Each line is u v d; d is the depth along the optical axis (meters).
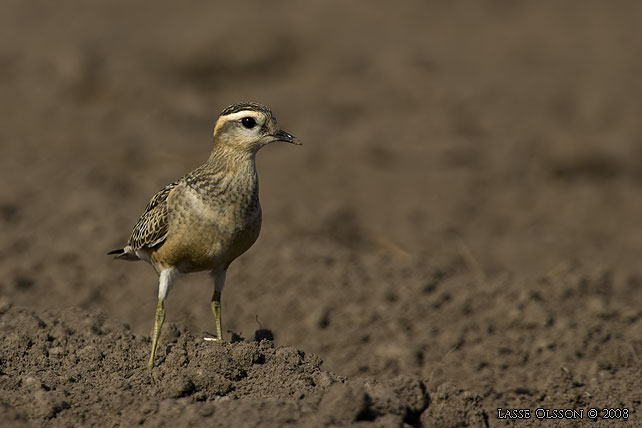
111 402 8.52
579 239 17.27
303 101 24.42
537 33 30.28
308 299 13.25
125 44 26.77
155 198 9.81
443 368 11.53
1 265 14.04
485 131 22.45
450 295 13.59
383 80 25.59
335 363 11.93
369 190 19.02
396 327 12.64
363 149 20.78
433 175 19.59
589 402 10.07
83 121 21.91
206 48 26.12
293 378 9.05
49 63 24.72
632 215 18.30
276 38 26.80
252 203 9.39
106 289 13.76
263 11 30.88
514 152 21.09
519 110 23.62
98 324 10.42
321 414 8.05
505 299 13.13
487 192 19.16
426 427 8.72
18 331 10.05
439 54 27.86
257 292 13.56
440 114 23.22
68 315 10.48
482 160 20.70
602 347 11.76
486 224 17.80
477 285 14.01
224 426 7.93
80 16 30.98
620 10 32.56
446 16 32.44
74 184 17.70
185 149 20.45
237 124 9.26
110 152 20.08
